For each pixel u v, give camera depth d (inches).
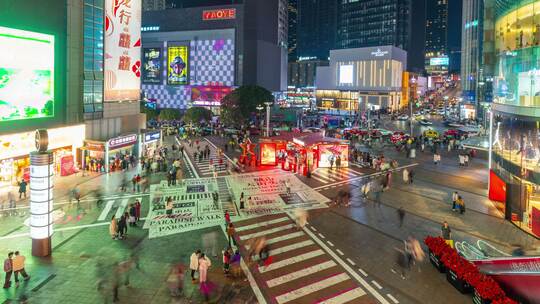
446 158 2496.3
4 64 1494.8
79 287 782.5
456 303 747.4
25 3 1579.7
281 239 1082.7
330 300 757.9
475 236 1123.9
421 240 1088.2
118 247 997.2
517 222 1202.0
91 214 1262.3
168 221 1219.2
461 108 5295.3
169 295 761.0
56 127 1749.5
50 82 1724.9
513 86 1285.7
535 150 1120.8
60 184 1644.9
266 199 1493.6
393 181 1838.1
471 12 4997.5
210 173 1963.6
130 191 1566.2
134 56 2327.8
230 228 1003.9
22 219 1188.5
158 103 5226.4
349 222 1235.2
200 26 5029.5
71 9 1818.4
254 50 4926.2
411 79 7204.7
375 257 965.2
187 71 5103.3
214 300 747.4
